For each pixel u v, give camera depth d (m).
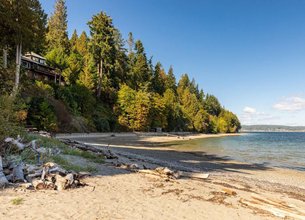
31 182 7.40
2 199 6.09
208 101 138.50
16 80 21.06
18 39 26.28
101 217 5.66
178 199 7.71
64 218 5.37
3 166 7.84
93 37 59.56
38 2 29.77
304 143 58.81
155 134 67.00
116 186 8.37
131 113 62.22
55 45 66.62
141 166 13.39
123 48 72.50
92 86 56.41
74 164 10.61
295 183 14.85
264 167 20.67
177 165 17.23
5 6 25.55
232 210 7.18
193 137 75.31
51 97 38.22
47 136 17.88
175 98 103.06
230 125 143.00
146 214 6.15
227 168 18.72
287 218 6.83
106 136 46.97
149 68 93.50
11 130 10.56
